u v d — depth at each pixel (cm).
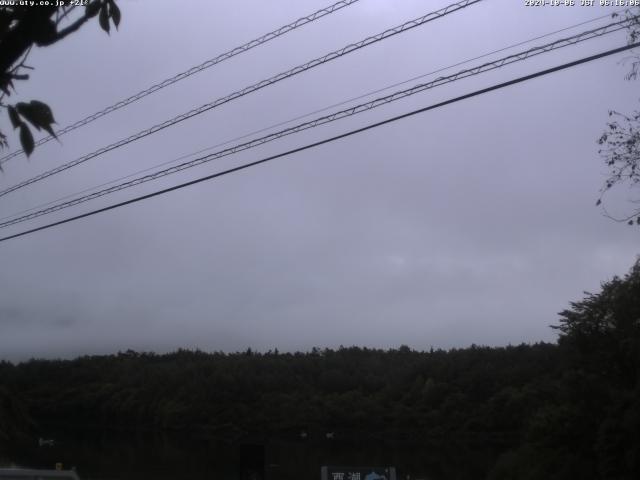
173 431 10131
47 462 5128
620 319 3438
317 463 6588
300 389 10600
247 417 10088
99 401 10269
